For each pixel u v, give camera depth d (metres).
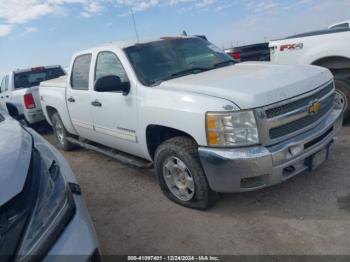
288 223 3.03
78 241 1.92
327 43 5.21
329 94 3.48
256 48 9.45
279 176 2.93
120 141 4.25
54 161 2.36
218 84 3.19
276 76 3.29
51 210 1.88
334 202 3.25
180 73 3.94
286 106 2.96
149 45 4.25
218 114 2.85
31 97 7.85
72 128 5.52
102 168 5.19
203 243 2.93
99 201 4.04
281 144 2.94
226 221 3.20
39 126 8.88
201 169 3.19
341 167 3.93
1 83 9.59
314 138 3.14
